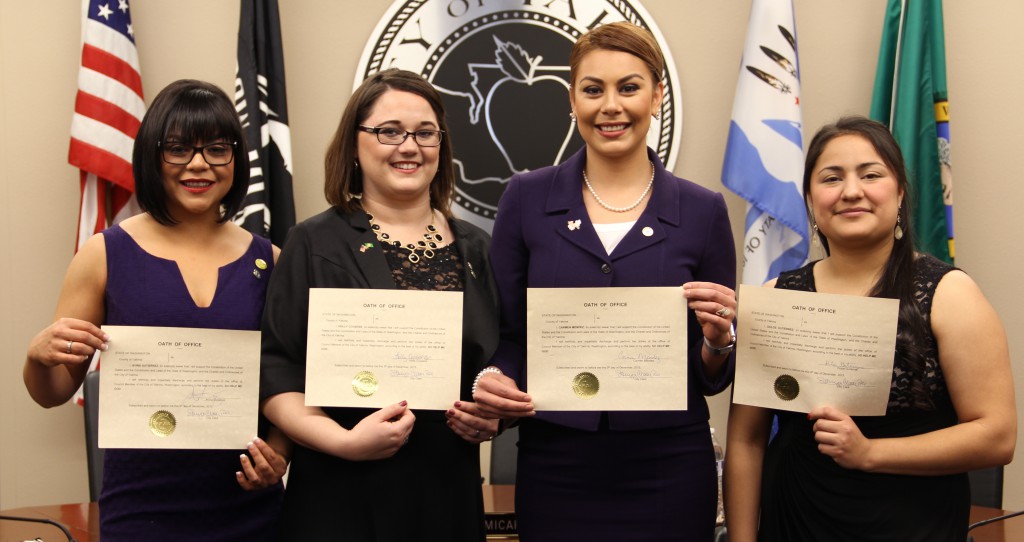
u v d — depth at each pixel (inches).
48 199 146.1
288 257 78.8
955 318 70.8
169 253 80.9
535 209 83.9
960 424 70.8
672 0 145.8
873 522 71.1
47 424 146.7
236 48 145.3
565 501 80.8
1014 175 141.4
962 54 142.0
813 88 145.1
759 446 81.1
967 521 72.7
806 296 73.4
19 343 146.4
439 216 84.2
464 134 146.0
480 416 75.8
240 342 76.0
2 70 146.1
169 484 78.1
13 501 146.7
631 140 80.0
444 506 77.7
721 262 82.3
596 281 79.9
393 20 145.8
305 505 76.2
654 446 79.7
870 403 71.6
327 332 74.7
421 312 75.3
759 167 135.2
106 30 137.1
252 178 135.1
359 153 79.7
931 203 132.6
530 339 77.5
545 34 145.6
